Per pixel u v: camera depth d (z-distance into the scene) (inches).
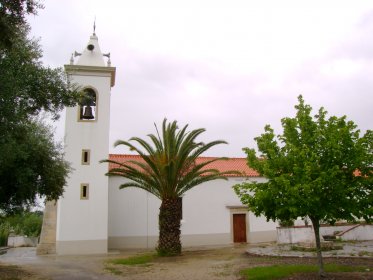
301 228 926.4
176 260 741.3
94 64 1058.1
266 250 788.0
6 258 871.7
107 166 1005.8
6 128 374.3
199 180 852.0
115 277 565.0
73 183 981.2
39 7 354.9
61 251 946.7
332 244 778.2
